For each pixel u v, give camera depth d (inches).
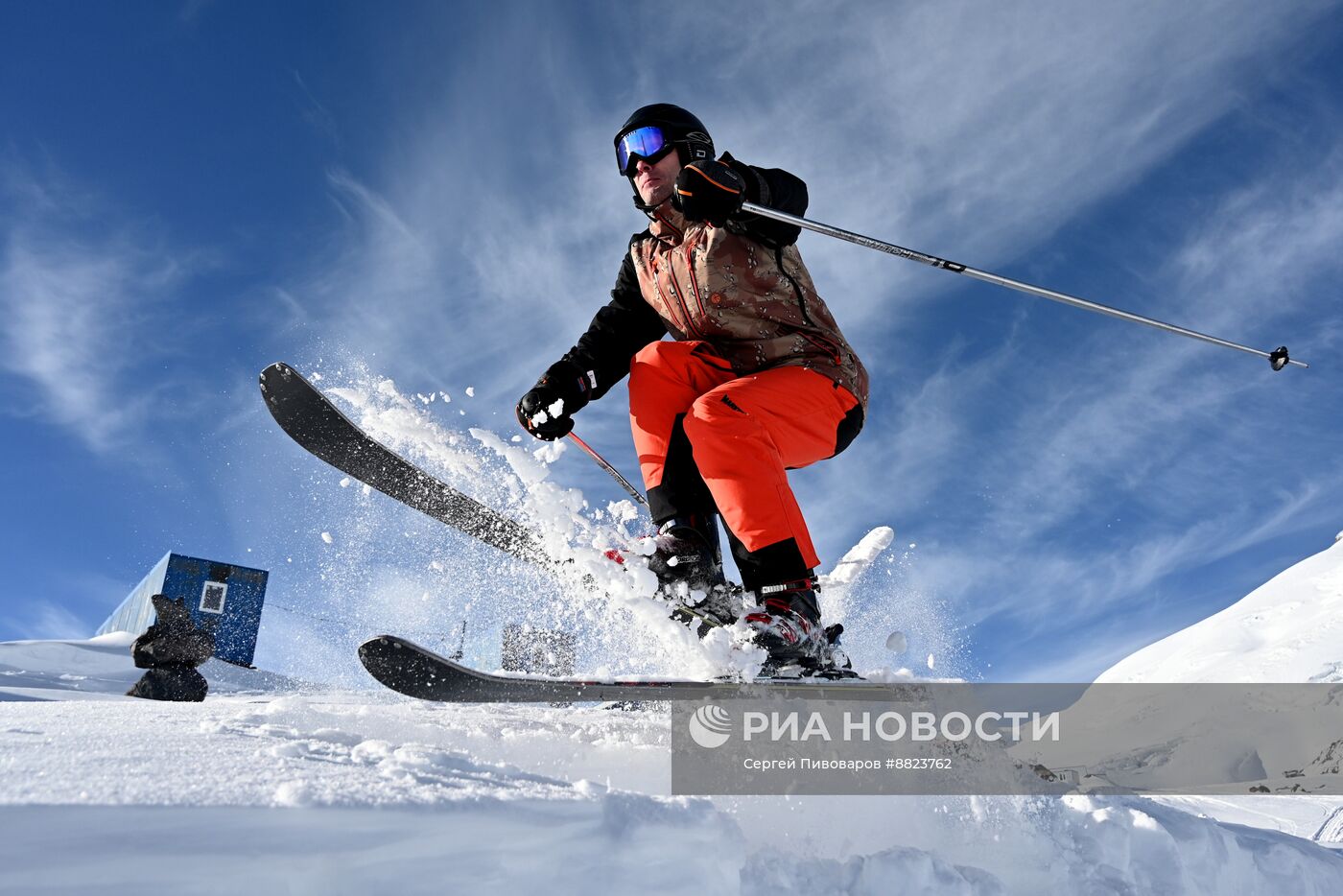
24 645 368.5
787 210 95.9
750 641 81.0
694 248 96.7
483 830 32.7
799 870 47.7
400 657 75.9
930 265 111.0
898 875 49.9
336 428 105.0
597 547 93.1
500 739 69.9
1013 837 61.1
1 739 37.4
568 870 34.4
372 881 29.6
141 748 37.6
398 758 41.9
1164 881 63.0
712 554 93.1
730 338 97.5
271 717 64.2
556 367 107.0
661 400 98.0
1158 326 125.9
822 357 96.2
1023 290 117.0
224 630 435.8
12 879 23.6
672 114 101.7
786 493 86.8
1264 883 70.6
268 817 28.3
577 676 80.0
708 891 38.9
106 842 25.3
